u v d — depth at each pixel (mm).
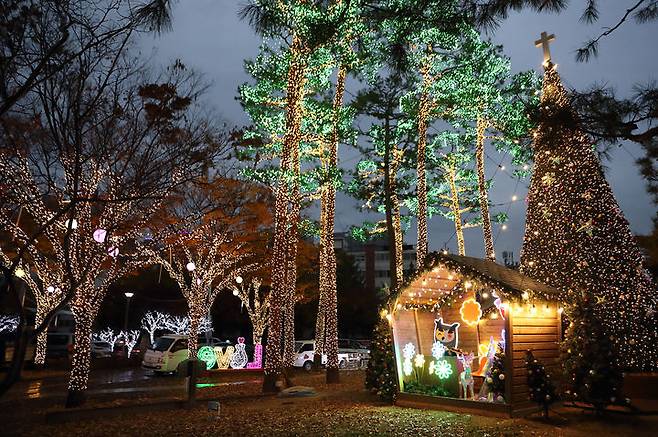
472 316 12156
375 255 66500
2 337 21484
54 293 17750
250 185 19766
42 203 11758
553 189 13461
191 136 11094
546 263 13359
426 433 8875
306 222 22188
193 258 22156
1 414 11219
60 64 6773
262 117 18234
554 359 11094
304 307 42125
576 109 5086
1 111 5801
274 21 5453
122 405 11492
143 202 13812
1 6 6180
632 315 12102
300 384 17125
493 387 10562
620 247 12555
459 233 24359
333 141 18641
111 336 33625
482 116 20812
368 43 5555
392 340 12578
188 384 12250
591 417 9812
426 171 22578
